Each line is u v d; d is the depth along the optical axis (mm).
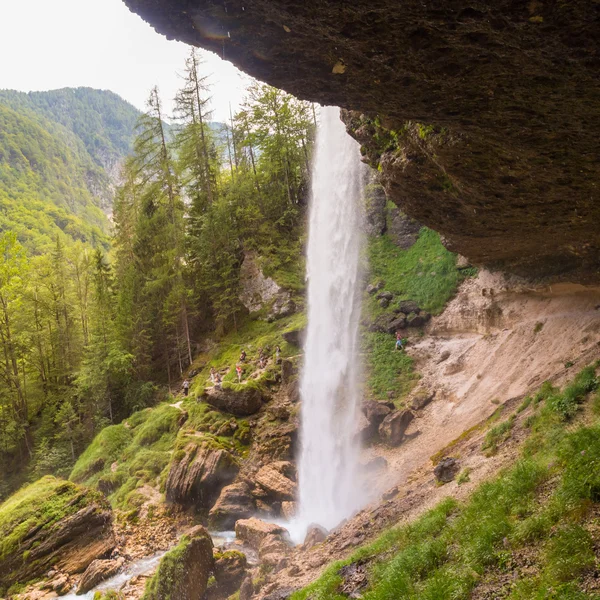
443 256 31672
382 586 8359
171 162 46344
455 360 25281
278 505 22750
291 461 25219
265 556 16500
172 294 40062
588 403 11172
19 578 19469
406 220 35938
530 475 8836
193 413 29828
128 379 40281
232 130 52094
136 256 46531
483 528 8094
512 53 5648
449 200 14203
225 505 22703
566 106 6918
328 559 13414
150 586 15336
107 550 20812
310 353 31125
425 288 30953
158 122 46531
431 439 21500
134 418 35562
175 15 5488
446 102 7137
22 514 21094
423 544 9125
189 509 24312
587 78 5980
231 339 37312
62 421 38969
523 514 8055
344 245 36344
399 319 29812
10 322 42062
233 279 38656
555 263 20094
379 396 26016
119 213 52875
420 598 7375
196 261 43406
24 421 41844
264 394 28766
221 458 24625
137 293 42906
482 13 4855
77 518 20875
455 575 7484
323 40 5762
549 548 6707
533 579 6430
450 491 12266
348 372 28219
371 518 14562
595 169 9633
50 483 23094
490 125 7953
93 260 51188
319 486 23125
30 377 45812
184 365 39812
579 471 7758
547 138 8336
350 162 37844
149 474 27734
